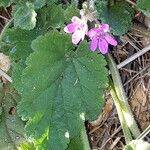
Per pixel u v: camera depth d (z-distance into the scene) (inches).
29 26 4.2
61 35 4.1
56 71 4.2
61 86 4.2
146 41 4.5
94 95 4.2
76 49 4.3
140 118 4.5
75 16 4.0
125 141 4.4
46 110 4.1
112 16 4.3
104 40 3.9
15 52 4.3
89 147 4.4
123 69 4.5
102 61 4.1
